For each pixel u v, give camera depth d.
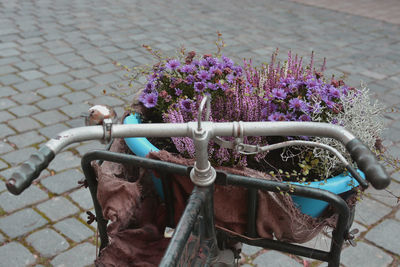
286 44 5.12
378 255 2.18
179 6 6.63
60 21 5.52
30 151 2.87
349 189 1.12
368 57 4.80
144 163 1.05
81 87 3.73
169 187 1.13
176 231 0.85
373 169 0.72
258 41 5.17
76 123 3.21
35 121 3.21
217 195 1.06
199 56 1.63
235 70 1.39
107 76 3.96
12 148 2.89
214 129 0.88
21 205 2.41
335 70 4.35
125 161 1.08
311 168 1.18
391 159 1.31
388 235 2.30
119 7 6.36
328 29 5.85
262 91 1.33
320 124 0.85
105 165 1.27
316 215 1.12
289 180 1.18
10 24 5.28
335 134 0.83
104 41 4.86
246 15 6.33
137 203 1.16
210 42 5.04
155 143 1.36
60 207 2.42
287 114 1.24
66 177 2.65
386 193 2.60
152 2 6.77
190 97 1.39
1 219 2.31
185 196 1.14
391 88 4.00
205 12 6.36
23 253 2.11
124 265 1.15
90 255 2.13
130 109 1.41
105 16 5.85
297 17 6.39
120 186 1.13
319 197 0.96
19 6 6.11
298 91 1.31
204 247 1.00
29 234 2.22
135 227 1.19
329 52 4.90
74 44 4.71
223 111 1.32
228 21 5.95
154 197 1.20
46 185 2.57
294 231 1.09
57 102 3.48
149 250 1.16
